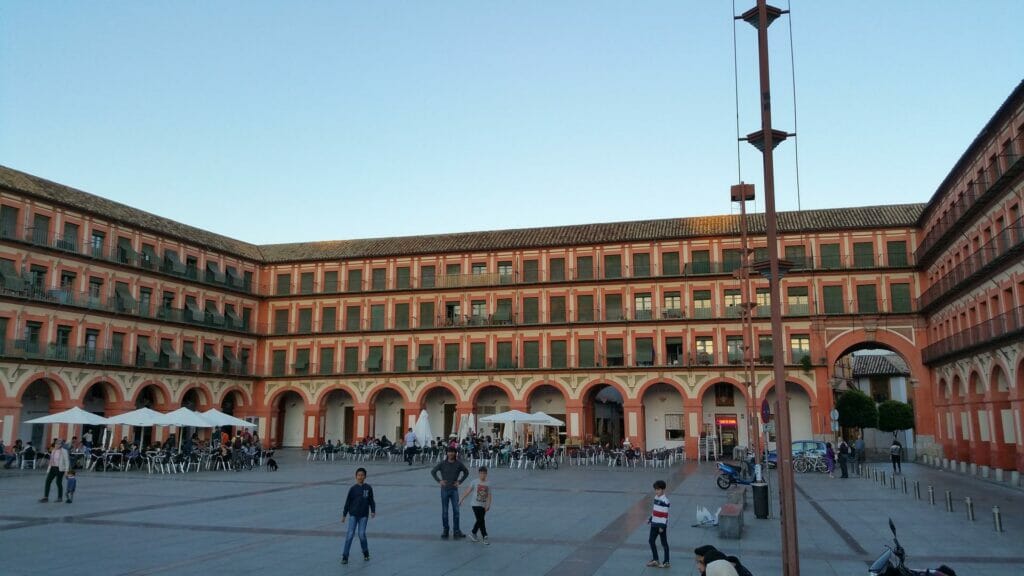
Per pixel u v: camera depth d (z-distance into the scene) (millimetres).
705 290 54250
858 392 61594
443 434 59938
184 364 54875
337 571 13172
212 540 16266
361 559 14250
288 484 29766
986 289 36625
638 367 53844
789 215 55875
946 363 44031
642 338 54750
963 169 39531
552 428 57406
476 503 16344
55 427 45969
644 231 57281
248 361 61531
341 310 61969
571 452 47125
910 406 64812
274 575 12805
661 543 15141
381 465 42188
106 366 48594
